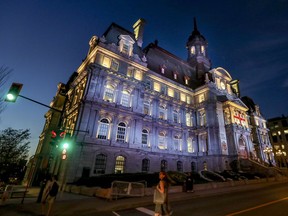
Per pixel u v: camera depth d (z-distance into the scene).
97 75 28.39
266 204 11.77
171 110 38.84
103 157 25.42
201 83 46.06
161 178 6.50
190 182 17.92
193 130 41.12
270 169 32.41
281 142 69.00
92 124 25.69
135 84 32.16
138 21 43.12
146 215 10.16
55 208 11.17
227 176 28.36
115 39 33.50
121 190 14.54
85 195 16.89
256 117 56.59
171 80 40.59
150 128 33.81
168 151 34.66
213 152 36.47
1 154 27.52
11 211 10.47
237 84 55.84
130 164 27.31
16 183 41.06
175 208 11.42
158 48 47.25
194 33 61.59
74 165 22.56
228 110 40.78
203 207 11.48
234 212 9.87
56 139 14.70
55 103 39.78
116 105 28.61
